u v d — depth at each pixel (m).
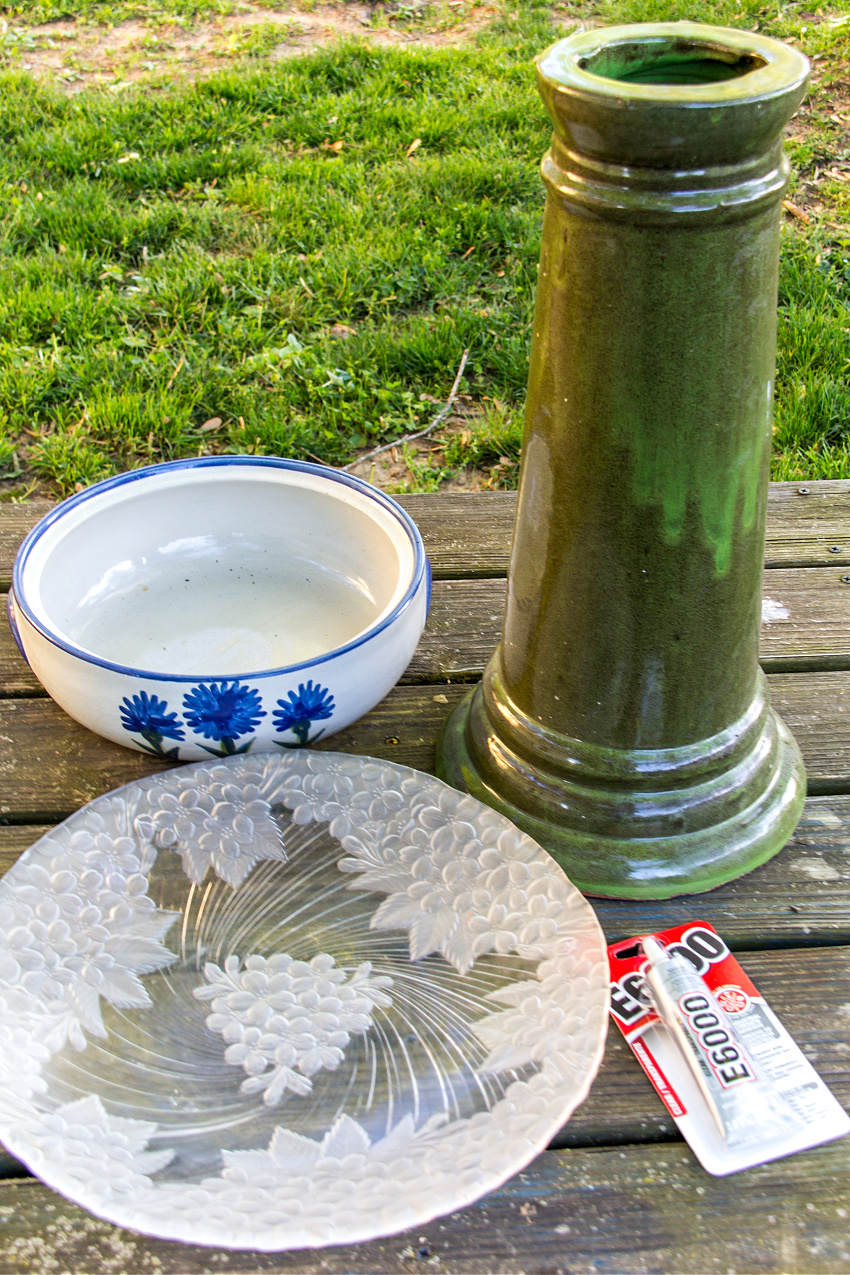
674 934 0.77
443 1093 0.62
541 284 0.69
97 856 0.76
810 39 3.67
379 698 0.88
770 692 1.00
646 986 0.74
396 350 2.27
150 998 0.69
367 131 3.25
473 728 0.91
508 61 3.73
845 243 2.58
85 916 0.73
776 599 1.10
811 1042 0.69
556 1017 0.64
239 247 2.70
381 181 2.94
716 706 0.79
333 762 0.82
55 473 1.99
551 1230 0.61
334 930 0.74
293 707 0.81
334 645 1.00
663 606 0.73
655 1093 0.68
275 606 1.04
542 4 4.34
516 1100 0.60
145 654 0.99
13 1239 0.60
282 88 3.55
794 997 0.73
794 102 0.58
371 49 3.82
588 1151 0.65
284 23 4.31
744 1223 0.61
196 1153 0.60
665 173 0.58
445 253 2.63
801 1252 0.60
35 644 0.82
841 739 0.95
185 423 2.09
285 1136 0.61
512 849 0.75
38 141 3.19
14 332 2.34
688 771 0.80
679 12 3.98
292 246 2.70
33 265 2.56
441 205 2.82
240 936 0.73
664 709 0.78
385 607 1.00
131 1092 0.63
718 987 0.73
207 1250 0.60
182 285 2.46
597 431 0.67
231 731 0.82
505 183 2.90
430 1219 0.53
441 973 0.70
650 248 0.61
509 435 2.05
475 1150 0.58
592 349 0.65
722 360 0.64
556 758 0.82
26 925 0.70
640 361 0.64
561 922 0.70
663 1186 0.63
